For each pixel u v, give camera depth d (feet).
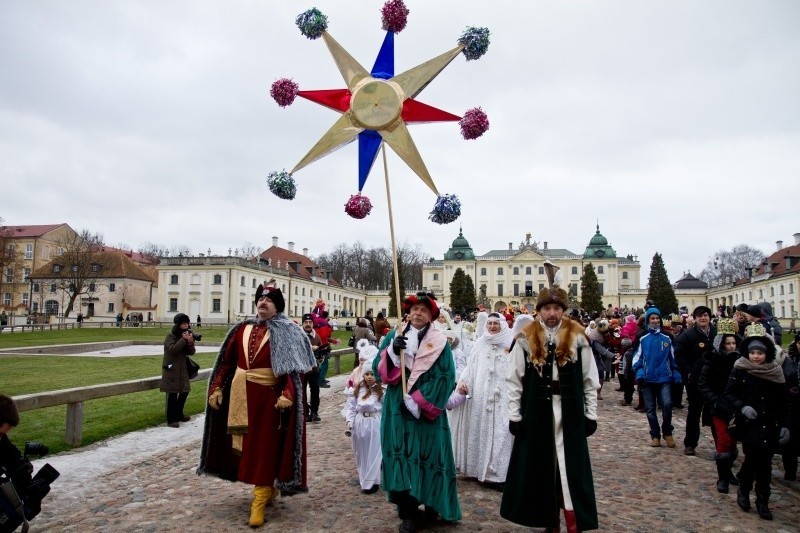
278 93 20.26
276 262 252.62
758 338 18.08
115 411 36.40
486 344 22.09
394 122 19.70
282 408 17.01
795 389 21.36
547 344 14.82
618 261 346.33
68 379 50.52
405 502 15.93
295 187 19.85
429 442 16.14
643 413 37.76
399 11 20.15
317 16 19.93
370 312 57.77
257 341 17.90
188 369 32.19
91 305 241.96
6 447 14.12
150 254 349.00
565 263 319.68
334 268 371.35
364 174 19.88
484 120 19.45
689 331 26.71
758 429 17.66
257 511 16.47
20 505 13.65
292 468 17.22
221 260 213.87
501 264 323.57
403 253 376.68
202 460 18.15
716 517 17.35
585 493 13.91
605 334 56.29
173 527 16.25
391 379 16.52
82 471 22.27
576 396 14.38
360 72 20.49
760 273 234.58
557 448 14.10
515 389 14.92
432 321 17.49
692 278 303.68
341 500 18.92
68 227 277.44
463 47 19.70
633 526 16.49
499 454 20.42
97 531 15.92
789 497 19.72
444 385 16.37
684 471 22.80
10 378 51.21
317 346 47.26
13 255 234.58
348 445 27.66
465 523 16.69
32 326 148.36
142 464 23.40
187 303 215.10
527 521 14.02
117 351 95.66
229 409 17.43
